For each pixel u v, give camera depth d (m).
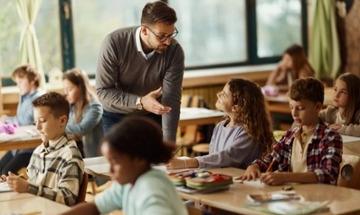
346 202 3.02
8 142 5.25
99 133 5.82
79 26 7.73
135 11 8.07
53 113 3.55
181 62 4.41
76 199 3.46
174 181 3.32
